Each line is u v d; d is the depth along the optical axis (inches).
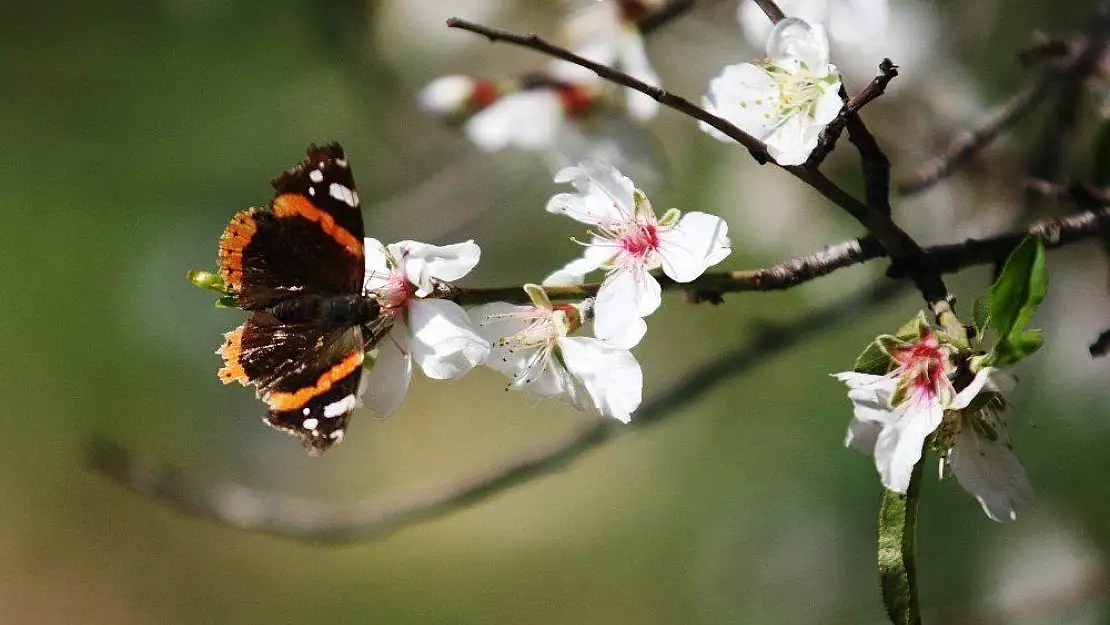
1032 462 39.7
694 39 38.6
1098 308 38.5
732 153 40.1
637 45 36.0
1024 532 40.3
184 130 53.1
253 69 48.6
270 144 51.6
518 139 36.0
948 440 31.7
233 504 37.9
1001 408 31.7
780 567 45.4
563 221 46.1
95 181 56.2
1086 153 37.0
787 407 46.3
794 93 32.5
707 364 36.9
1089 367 38.7
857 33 35.1
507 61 38.9
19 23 54.0
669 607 48.7
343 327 31.8
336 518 37.6
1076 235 32.9
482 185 40.3
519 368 32.4
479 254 32.1
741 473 47.3
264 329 31.9
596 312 32.4
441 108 36.3
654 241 32.5
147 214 55.9
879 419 31.5
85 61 54.1
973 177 38.4
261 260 32.0
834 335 44.7
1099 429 39.2
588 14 36.3
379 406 32.0
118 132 54.8
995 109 38.2
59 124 55.6
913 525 31.2
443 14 39.0
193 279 32.0
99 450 38.0
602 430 37.0
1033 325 38.8
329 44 40.7
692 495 48.8
